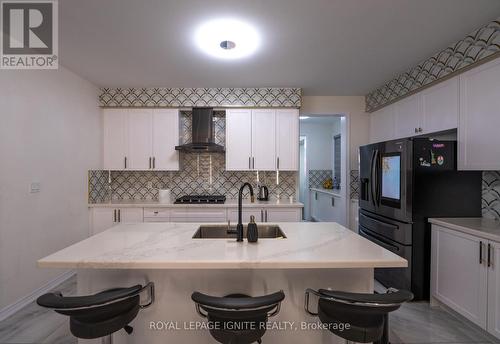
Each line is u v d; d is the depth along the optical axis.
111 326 1.14
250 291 1.47
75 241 3.00
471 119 2.12
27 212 2.31
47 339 1.85
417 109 2.80
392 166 2.54
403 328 2.00
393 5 1.73
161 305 1.47
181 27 1.99
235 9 1.76
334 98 3.90
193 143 3.45
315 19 1.89
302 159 6.30
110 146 3.54
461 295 1.98
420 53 2.45
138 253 1.32
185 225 1.99
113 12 1.80
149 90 3.49
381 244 2.69
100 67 2.78
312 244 1.50
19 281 2.22
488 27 1.93
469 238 1.91
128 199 3.80
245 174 3.89
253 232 1.53
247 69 2.83
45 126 2.53
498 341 1.82
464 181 2.34
